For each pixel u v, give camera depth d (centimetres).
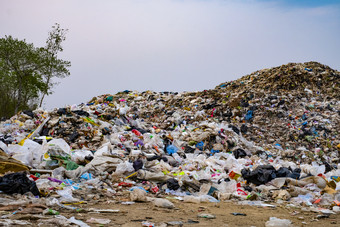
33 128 1661
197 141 1759
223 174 1216
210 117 2386
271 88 2838
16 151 1153
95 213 674
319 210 847
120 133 1564
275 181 1101
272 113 2467
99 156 1206
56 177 1002
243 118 2417
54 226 530
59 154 1148
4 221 527
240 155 1666
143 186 1038
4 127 1658
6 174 863
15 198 724
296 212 823
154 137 1620
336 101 2720
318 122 2359
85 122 1577
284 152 1989
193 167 1298
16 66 3381
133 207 773
